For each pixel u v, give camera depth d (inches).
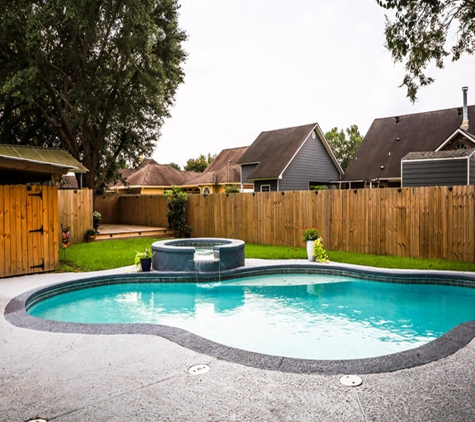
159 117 815.1
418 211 390.6
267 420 101.3
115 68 681.0
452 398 112.1
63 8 573.0
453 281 308.5
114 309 272.5
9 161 316.8
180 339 165.2
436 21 172.9
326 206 455.2
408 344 201.0
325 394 115.1
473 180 629.9
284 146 983.0
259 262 389.7
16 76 567.5
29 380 128.3
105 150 828.6
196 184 1208.2
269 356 145.4
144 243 534.3
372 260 381.1
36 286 285.3
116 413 106.0
